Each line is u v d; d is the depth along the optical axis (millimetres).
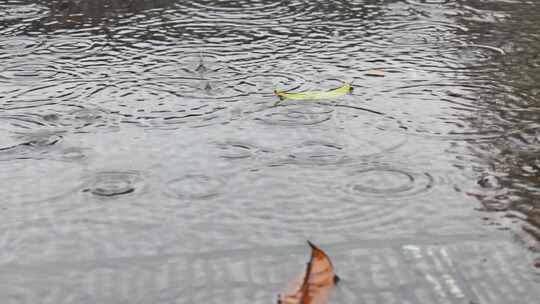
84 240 1873
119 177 2217
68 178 2221
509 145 2412
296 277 1687
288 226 1920
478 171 2223
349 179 2180
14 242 1871
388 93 2939
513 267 1710
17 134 2576
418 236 1859
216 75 3180
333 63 3336
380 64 3312
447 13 4180
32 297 1634
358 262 1745
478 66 3258
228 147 2424
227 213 1990
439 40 3672
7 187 2172
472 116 2680
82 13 4262
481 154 2348
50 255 1807
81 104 2875
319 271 1699
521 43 3580
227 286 1657
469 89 2969
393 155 2352
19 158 2375
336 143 2451
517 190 2094
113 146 2455
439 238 1847
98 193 2119
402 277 1683
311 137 2502
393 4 4402
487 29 3842
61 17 4184
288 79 3119
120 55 3510
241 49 3568
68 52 3559
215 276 1698
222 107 2805
